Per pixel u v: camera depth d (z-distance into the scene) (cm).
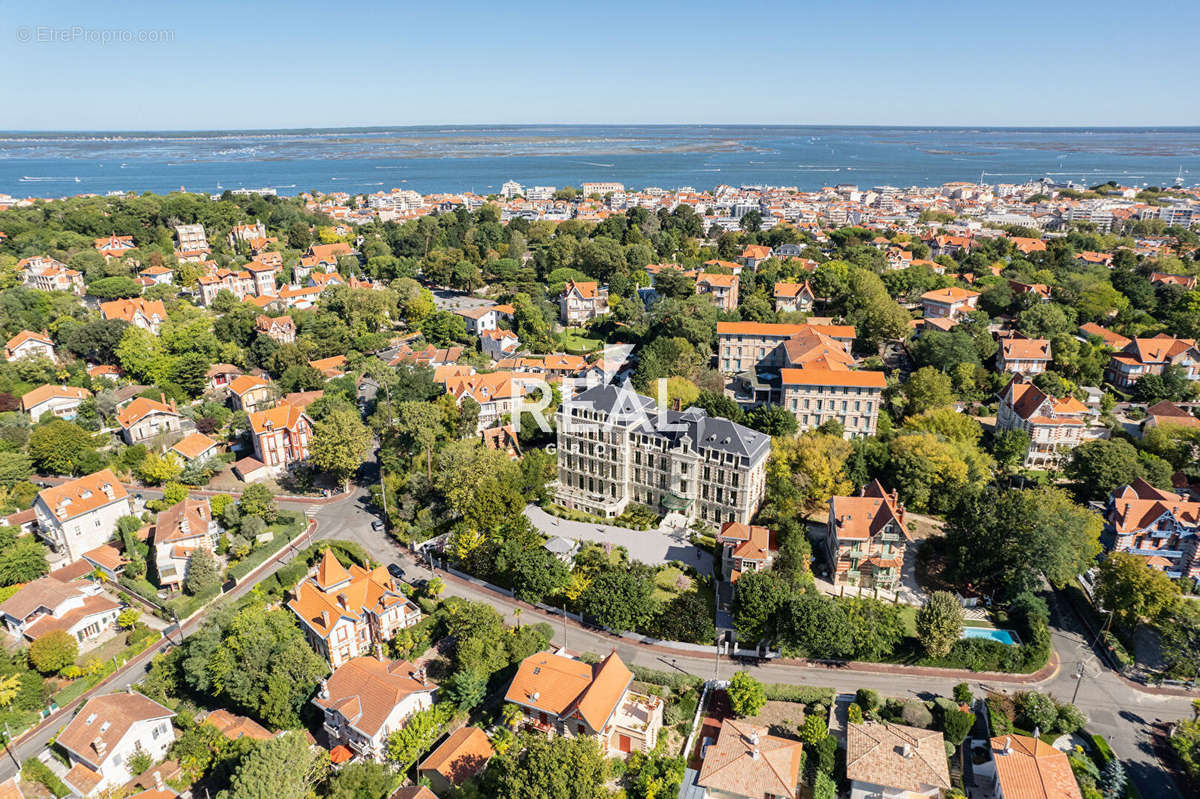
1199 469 15638
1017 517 12262
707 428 14662
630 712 9850
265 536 14925
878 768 8819
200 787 9412
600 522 15025
